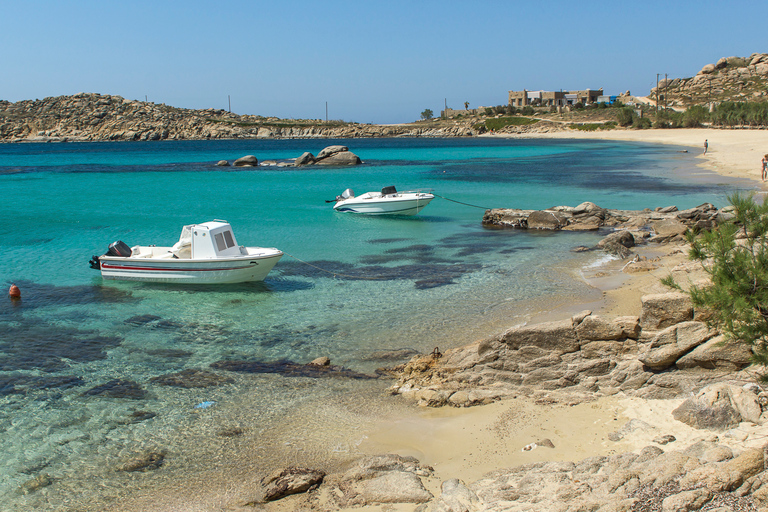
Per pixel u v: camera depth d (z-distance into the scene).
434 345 14.06
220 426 10.36
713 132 117.31
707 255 8.87
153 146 156.38
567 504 6.72
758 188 41.66
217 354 13.87
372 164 80.38
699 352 9.84
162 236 29.83
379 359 13.34
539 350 11.17
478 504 7.32
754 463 6.43
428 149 122.94
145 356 13.77
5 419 10.68
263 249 21.56
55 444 9.82
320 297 18.69
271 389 11.86
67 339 14.96
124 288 20.02
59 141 197.00
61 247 26.88
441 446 9.39
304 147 143.38
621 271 20.38
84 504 8.20
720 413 8.45
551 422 9.71
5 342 14.70
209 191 49.75
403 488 7.97
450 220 34.62
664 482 6.66
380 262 23.66
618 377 10.51
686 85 195.50
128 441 9.90
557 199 42.22
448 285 19.70
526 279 20.08
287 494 8.19
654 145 102.19
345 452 9.37
